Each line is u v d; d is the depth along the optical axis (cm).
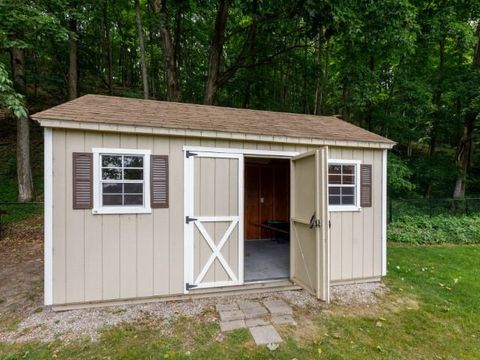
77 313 382
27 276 526
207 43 1474
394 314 397
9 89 546
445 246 794
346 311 404
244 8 862
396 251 730
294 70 1458
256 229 830
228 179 455
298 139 480
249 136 455
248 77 1402
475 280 532
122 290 405
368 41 930
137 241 411
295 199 480
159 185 420
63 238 380
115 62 2080
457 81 1141
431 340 335
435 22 988
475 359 303
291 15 898
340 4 777
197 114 517
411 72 1128
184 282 431
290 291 474
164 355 295
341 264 507
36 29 799
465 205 1050
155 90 1739
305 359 295
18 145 1026
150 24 1120
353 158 523
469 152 1443
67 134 380
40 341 320
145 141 414
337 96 1323
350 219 516
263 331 343
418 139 1380
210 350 305
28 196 1025
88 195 389
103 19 1507
